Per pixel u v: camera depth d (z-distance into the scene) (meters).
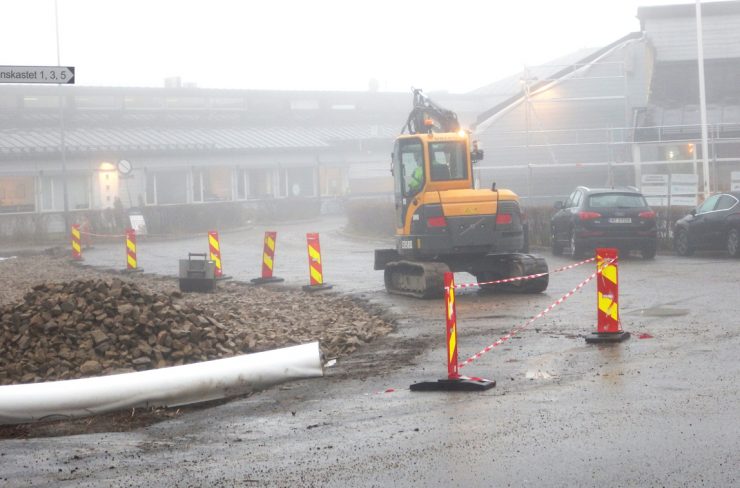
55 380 10.78
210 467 6.84
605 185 43.06
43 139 53.31
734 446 6.59
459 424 7.73
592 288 17.84
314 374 10.30
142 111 61.22
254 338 13.36
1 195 50.47
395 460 6.75
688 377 9.05
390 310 16.08
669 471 6.10
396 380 9.93
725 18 48.12
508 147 42.00
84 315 11.91
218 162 59.50
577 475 6.12
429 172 18.00
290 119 68.75
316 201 59.69
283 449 7.29
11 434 8.47
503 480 6.10
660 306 14.40
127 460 7.15
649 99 45.06
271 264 22.69
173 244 41.00
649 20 48.53
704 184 33.28
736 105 43.28
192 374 9.45
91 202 53.62
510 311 14.93
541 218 30.73
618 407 7.97
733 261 22.28
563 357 10.53
